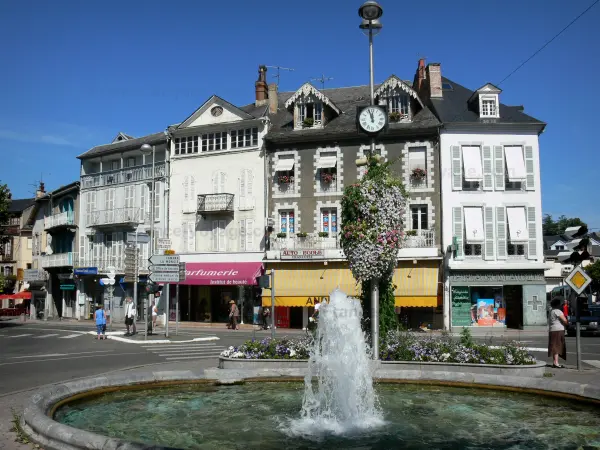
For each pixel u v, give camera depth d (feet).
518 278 105.19
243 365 39.58
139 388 33.83
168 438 24.12
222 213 122.83
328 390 30.09
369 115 45.60
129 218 137.18
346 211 41.16
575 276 42.96
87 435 20.02
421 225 109.60
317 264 110.93
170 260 81.87
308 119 117.70
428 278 104.27
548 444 23.21
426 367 37.47
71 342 78.33
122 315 138.62
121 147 142.20
